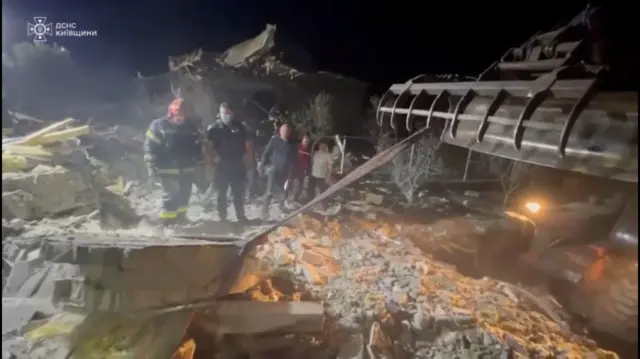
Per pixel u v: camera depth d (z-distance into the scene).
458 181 11.98
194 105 15.01
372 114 16.53
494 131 3.34
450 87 3.96
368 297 5.57
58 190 6.36
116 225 6.43
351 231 8.27
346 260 6.93
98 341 3.96
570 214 7.38
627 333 5.79
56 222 5.84
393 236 8.21
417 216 9.43
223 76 15.58
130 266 4.11
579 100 2.63
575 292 6.50
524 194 9.28
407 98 4.89
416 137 4.14
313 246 7.26
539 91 2.95
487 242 7.94
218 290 4.57
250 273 5.16
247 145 9.30
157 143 6.82
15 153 6.78
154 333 4.14
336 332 4.92
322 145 9.91
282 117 15.04
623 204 6.64
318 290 5.75
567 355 5.08
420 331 5.12
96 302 4.09
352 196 10.48
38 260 4.35
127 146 11.30
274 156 8.76
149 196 8.98
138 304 4.14
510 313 5.83
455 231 8.16
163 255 4.23
